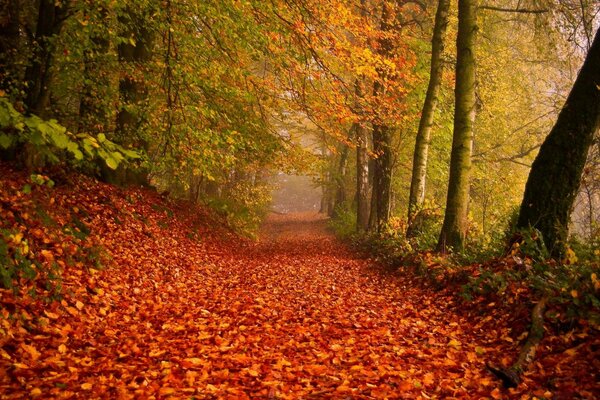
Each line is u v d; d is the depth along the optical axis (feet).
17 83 33.94
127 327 23.16
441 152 75.46
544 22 42.78
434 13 71.15
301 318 27.43
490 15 66.13
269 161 63.36
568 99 28.66
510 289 24.82
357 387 16.24
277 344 21.95
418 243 48.34
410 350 20.70
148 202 52.54
